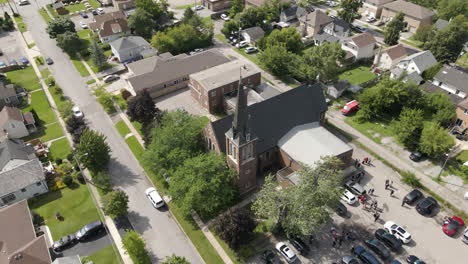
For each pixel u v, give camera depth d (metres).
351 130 76.88
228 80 83.06
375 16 135.00
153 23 123.50
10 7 146.25
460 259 50.50
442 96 78.88
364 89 85.50
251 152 55.28
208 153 60.88
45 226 56.62
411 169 66.12
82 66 105.69
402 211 57.84
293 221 48.09
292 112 65.88
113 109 85.12
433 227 55.22
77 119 75.31
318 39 114.31
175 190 53.59
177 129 60.59
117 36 119.62
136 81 87.25
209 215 57.53
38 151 71.06
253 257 51.22
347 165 64.44
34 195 62.16
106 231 55.78
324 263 50.16
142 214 58.53
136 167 68.12
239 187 58.75
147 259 50.72
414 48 112.88
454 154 69.44
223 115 83.31
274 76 97.75
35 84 96.88
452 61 102.50
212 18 137.88
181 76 91.62
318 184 48.56
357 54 103.31
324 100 70.06
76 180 65.25
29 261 46.41
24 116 78.50
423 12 120.50
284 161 63.69
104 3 152.88
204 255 51.66
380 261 50.53
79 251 52.72
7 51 115.44
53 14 143.75
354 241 53.06
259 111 62.34
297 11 130.00
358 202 59.44
